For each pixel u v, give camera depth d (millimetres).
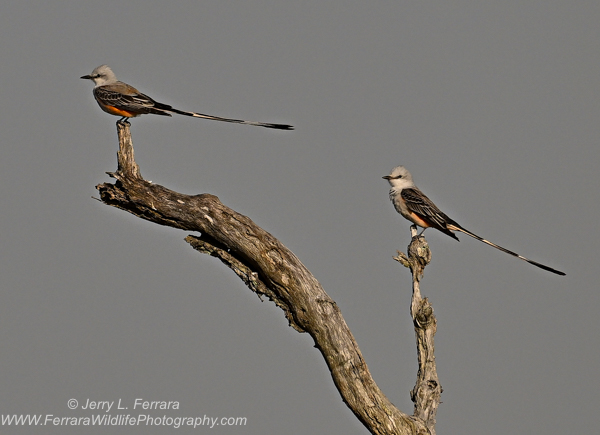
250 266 13414
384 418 12828
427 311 13164
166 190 13164
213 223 13047
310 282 13125
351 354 13023
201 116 14383
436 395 13258
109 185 13148
